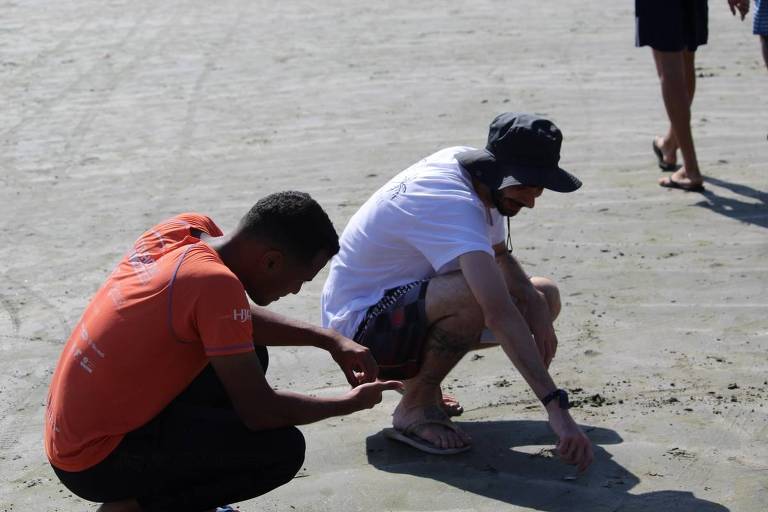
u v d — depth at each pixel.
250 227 3.71
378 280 4.68
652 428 4.69
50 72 13.52
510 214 4.53
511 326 4.22
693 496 4.14
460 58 13.23
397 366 4.59
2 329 6.32
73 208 8.62
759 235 7.20
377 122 10.65
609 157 9.17
